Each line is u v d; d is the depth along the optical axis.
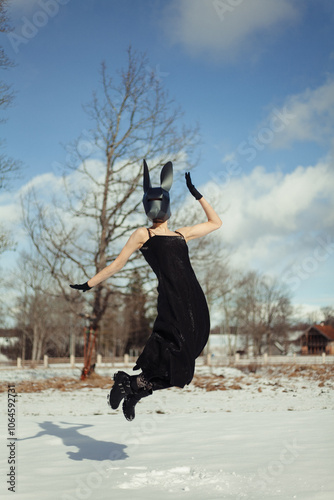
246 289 60.88
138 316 59.75
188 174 4.38
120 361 47.00
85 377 21.83
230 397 13.22
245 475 4.17
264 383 17.95
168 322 3.95
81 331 58.53
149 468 4.50
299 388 15.58
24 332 58.22
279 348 75.31
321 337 75.31
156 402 12.05
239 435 6.41
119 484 3.97
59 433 6.83
